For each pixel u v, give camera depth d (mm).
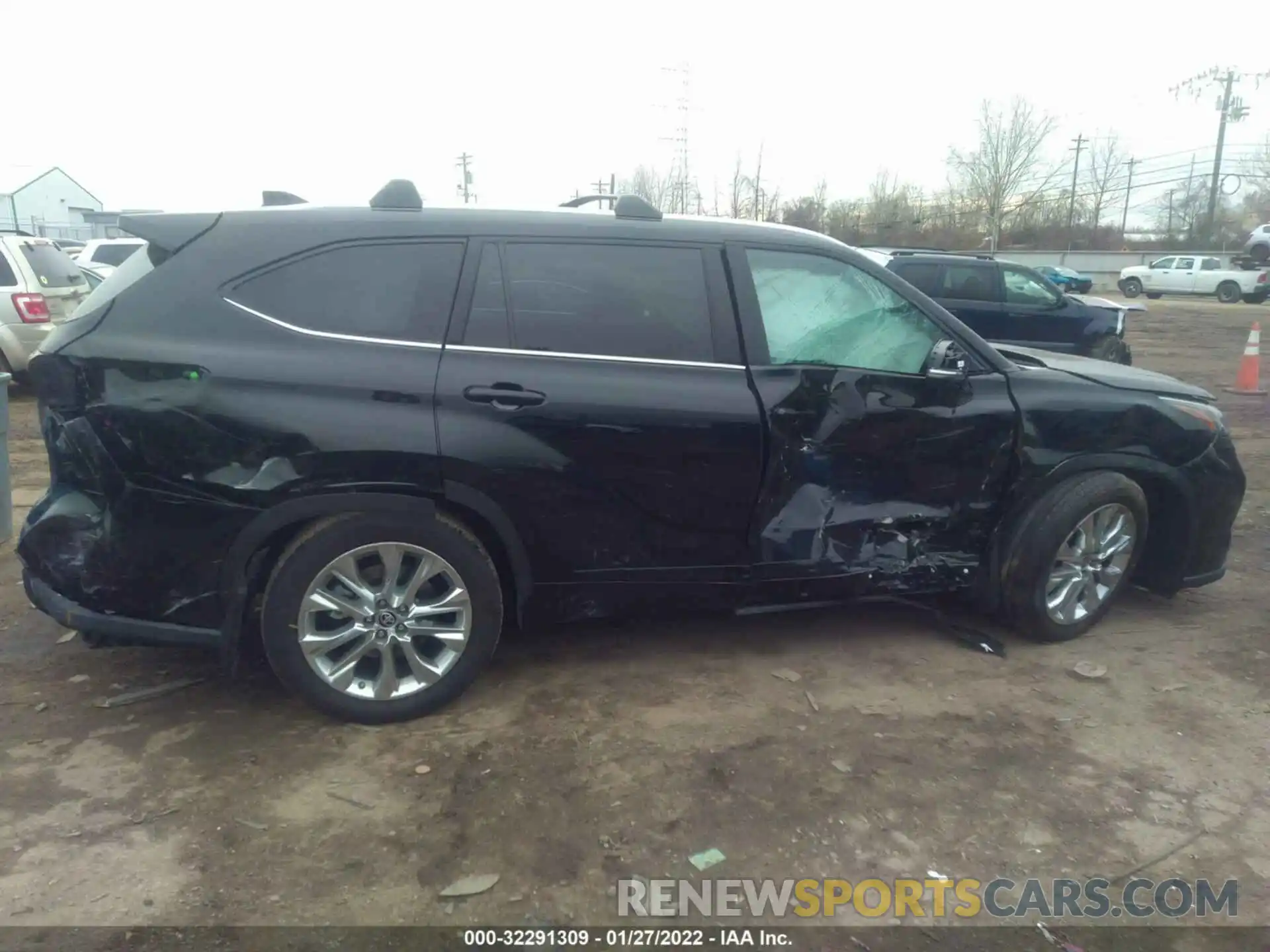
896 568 4055
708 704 3746
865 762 3365
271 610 3326
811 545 3877
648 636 4355
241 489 3219
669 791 3166
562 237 3609
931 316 4078
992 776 3305
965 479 4070
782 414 3707
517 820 2992
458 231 3516
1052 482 4188
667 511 3662
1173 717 3736
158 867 2750
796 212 47188
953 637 4430
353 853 2826
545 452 3459
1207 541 4559
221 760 3289
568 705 3707
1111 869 2855
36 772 3197
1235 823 3082
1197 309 31688
